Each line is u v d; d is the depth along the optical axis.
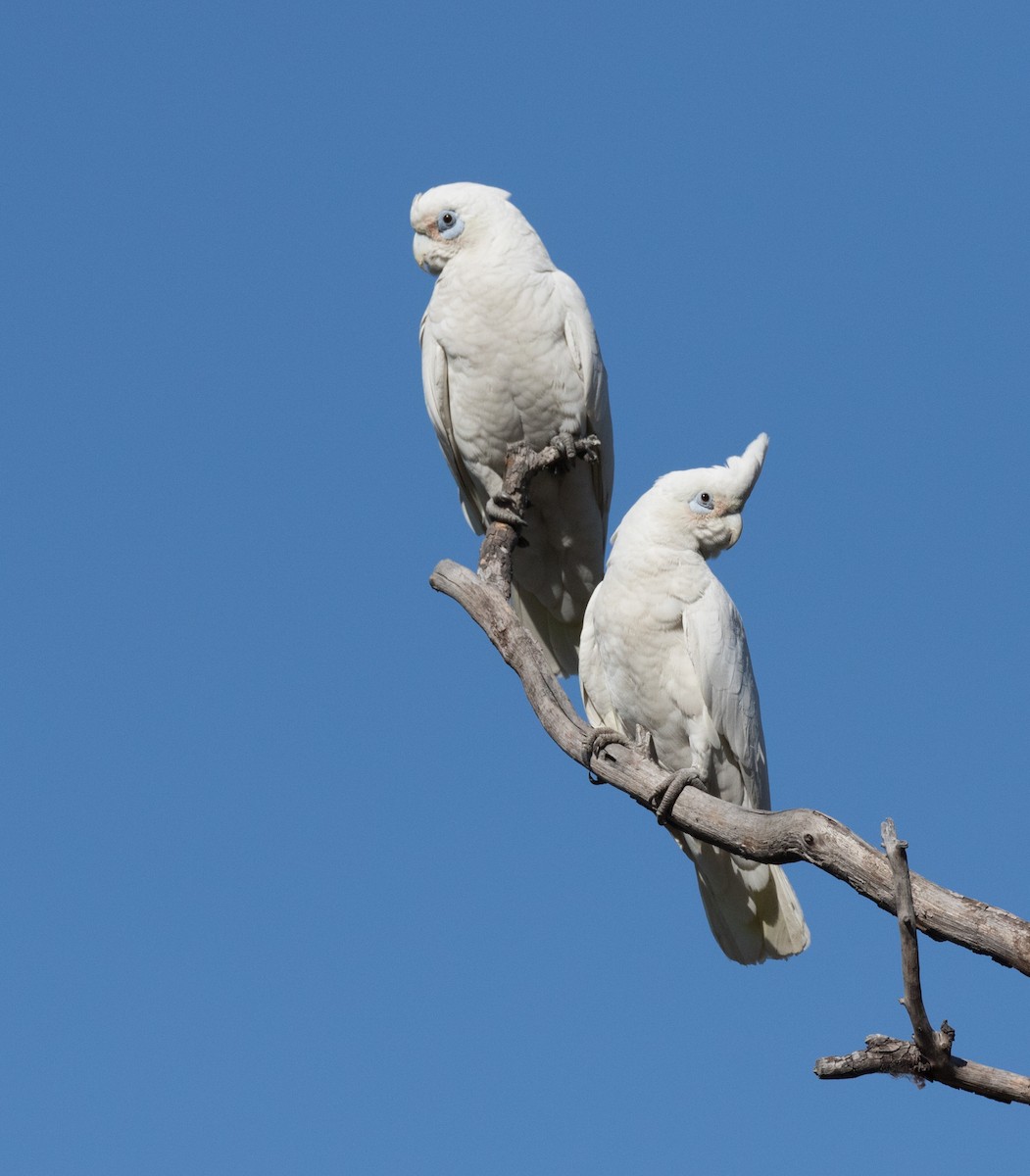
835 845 8.70
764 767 13.02
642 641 12.63
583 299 16.47
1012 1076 7.77
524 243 16.31
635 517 12.74
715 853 12.37
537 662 12.28
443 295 16.41
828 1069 7.86
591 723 13.35
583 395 16.30
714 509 12.51
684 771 10.96
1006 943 7.95
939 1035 7.74
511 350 16.14
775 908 12.52
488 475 17.08
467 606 12.73
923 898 8.19
